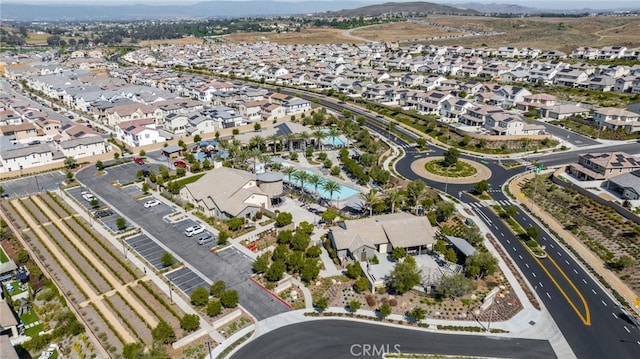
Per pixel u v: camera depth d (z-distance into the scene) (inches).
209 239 3902.6
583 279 3356.3
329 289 3223.4
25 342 2731.3
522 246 3828.7
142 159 5885.8
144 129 6343.5
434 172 5565.9
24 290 3289.9
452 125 7116.1
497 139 6368.1
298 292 3186.5
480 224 4212.6
